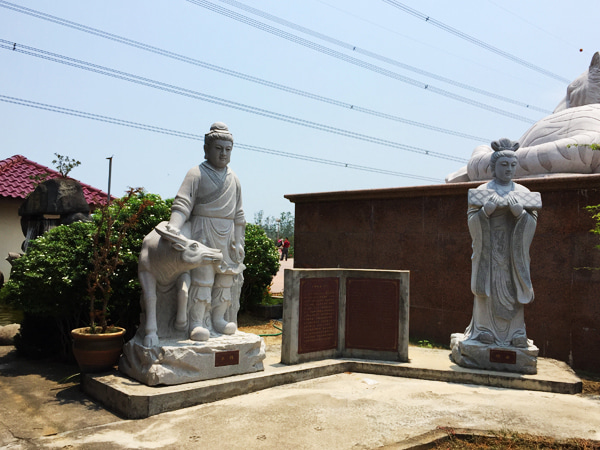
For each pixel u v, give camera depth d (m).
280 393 5.62
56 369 6.50
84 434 4.34
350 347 7.00
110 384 5.18
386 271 6.91
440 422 4.75
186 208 5.72
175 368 5.25
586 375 6.81
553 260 7.40
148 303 5.54
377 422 4.72
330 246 10.40
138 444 4.14
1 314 10.12
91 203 15.33
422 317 8.88
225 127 6.04
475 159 9.73
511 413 5.04
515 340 6.30
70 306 6.54
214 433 4.39
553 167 8.48
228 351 5.65
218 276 5.98
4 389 5.66
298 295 6.55
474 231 6.49
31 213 11.91
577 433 4.52
